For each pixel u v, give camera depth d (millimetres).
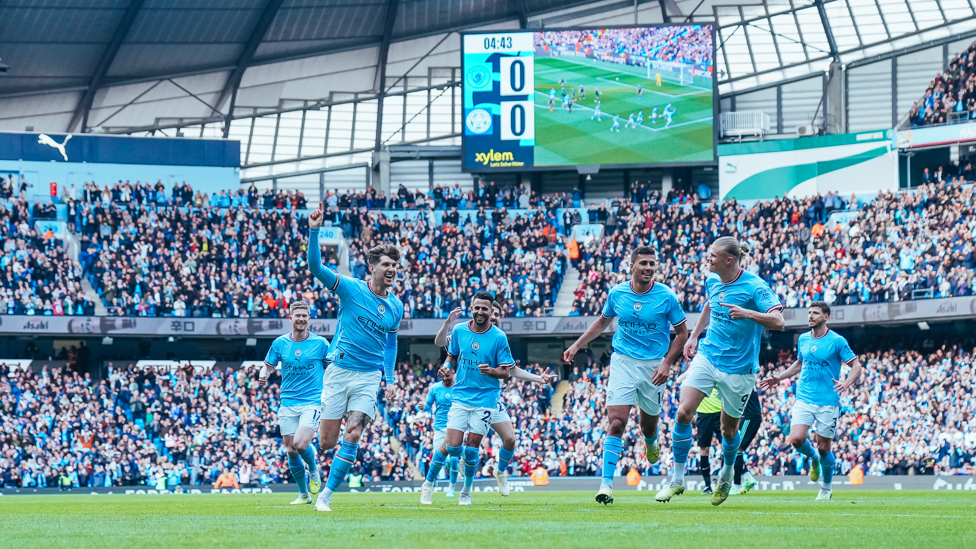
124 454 38188
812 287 41438
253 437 40406
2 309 40875
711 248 11734
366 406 12461
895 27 49938
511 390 42750
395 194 52969
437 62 54125
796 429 16578
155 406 40781
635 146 47188
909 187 45969
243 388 42344
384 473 38281
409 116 54750
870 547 7125
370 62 53719
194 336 43062
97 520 10742
